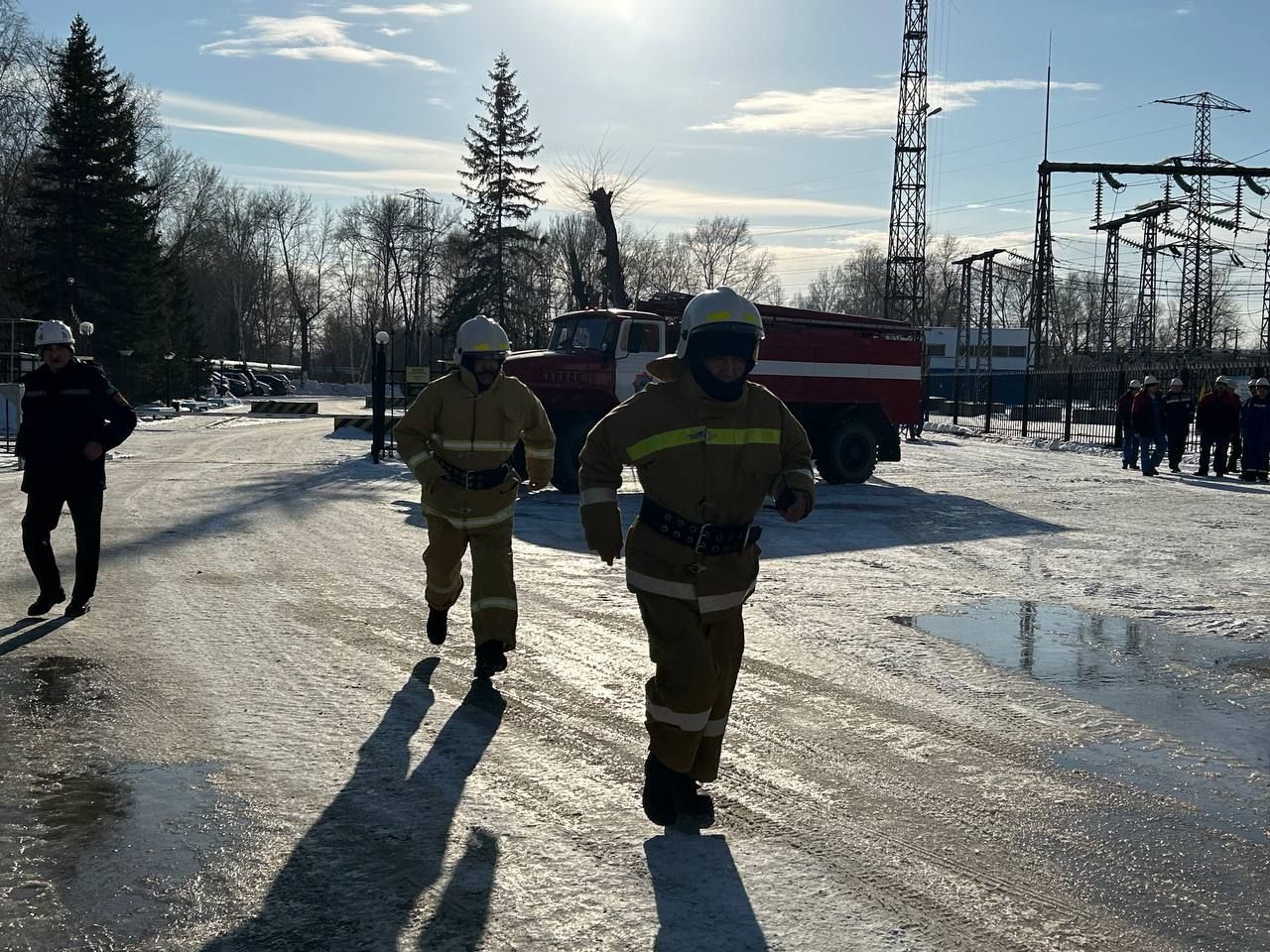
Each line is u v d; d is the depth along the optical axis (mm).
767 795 4660
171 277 63094
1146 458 22438
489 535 6461
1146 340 67500
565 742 5305
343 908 3596
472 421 6371
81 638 7215
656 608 4152
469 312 61125
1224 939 3445
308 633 7469
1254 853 4125
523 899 3664
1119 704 6098
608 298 52312
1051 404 43031
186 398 63656
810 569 10500
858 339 20188
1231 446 23734
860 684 6438
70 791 4594
